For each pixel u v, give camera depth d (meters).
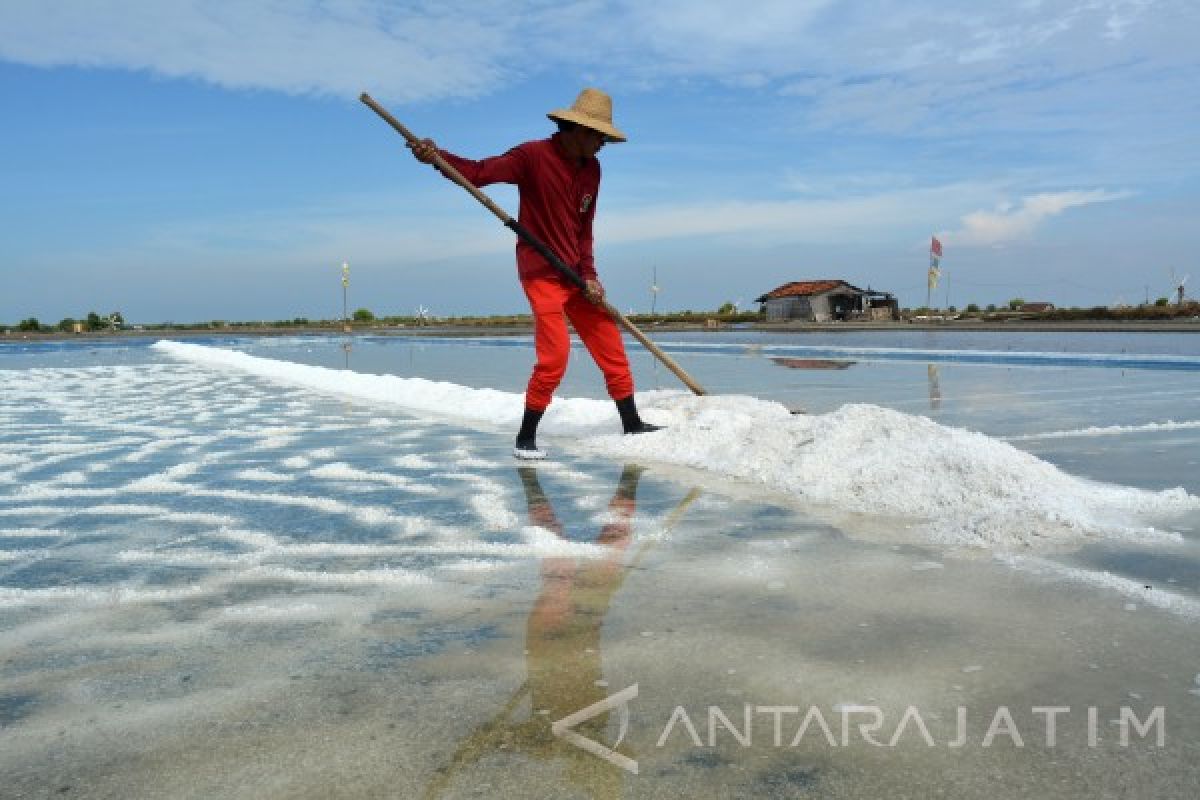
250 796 1.12
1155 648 1.55
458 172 3.91
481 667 1.52
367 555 2.28
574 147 4.00
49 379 9.83
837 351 13.02
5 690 1.46
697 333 26.23
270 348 18.92
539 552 2.29
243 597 1.94
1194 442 3.98
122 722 1.33
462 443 4.43
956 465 2.79
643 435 4.09
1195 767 1.16
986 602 1.82
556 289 4.01
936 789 1.11
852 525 2.53
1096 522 2.41
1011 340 16.91
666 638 1.64
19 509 2.90
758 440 3.56
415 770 1.17
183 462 3.87
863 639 1.62
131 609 1.87
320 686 1.45
